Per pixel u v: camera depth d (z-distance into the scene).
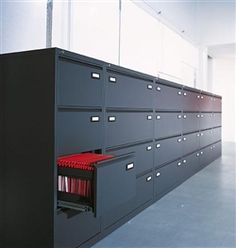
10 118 1.73
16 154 1.72
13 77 1.71
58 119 1.61
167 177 3.24
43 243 1.63
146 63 4.11
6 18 2.03
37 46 2.27
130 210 2.44
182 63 5.67
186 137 3.88
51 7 2.35
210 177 4.09
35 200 1.66
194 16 6.22
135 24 3.79
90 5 2.88
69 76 1.68
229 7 6.23
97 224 2.02
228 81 9.24
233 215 2.54
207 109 4.95
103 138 2.03
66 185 1.59
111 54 3.25
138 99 2.53
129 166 1.78
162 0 4.50
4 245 1.78
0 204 1.79
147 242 2.01
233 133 9.32
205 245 1.97
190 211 2.65
